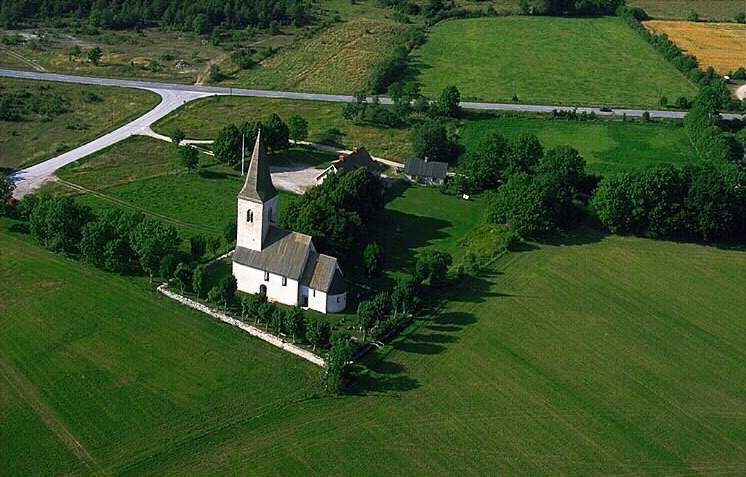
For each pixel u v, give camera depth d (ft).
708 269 561.84
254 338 450.30
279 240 488.02
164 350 435.53
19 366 417.49
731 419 408.05
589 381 431.43
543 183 593.42
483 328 472.44
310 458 364.79
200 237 531.91
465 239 588.50
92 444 367.25
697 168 604.49
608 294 521.24
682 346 469.57
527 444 381.40
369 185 592.60
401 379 422.00
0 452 360.07
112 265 503.61
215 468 356.38
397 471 359.87
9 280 495.00
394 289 480.64
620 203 591.78
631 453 380.17
